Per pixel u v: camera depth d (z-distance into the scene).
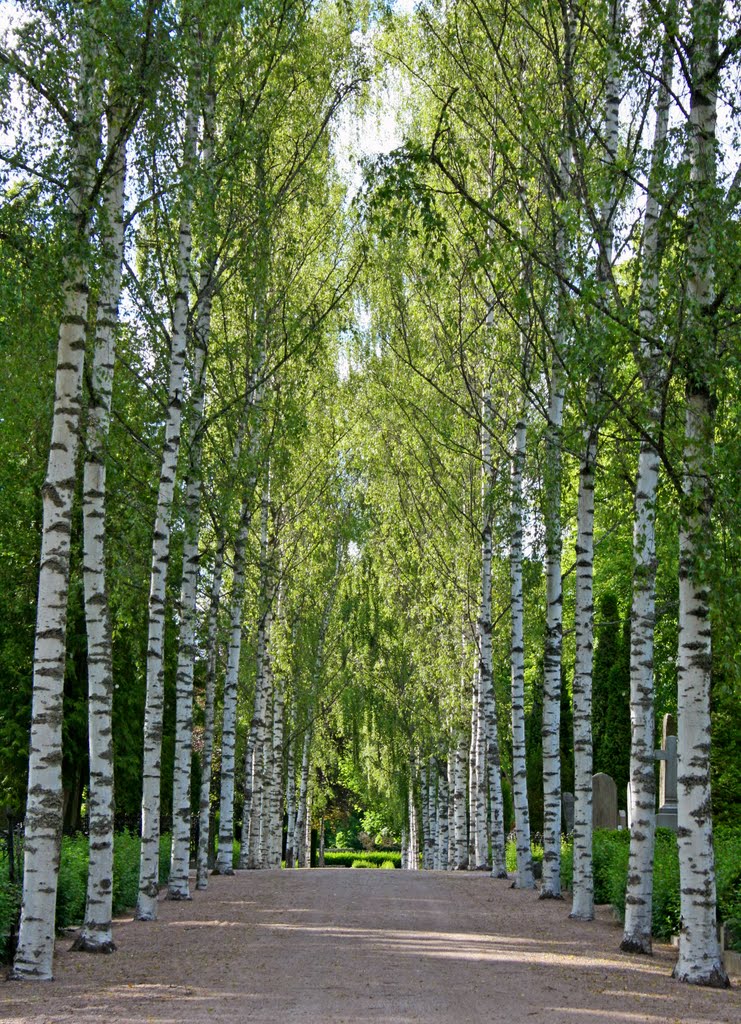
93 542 12.70
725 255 10.12
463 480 28.25
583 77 15.11
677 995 9.81
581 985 10.17
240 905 18.06
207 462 18.50
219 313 22.77
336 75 21.12
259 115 17.39
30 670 25.58
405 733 38.62
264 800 34.50
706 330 10.28
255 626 33.22
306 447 30.70
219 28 13.13
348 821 74.56
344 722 40.12
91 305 14.65
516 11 15.40
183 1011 8.47
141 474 16.86
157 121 11.55
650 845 12.84
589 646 16.53
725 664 10.13
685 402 11.06
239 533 24.20
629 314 11.23
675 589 20.59
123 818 32.50
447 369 22.50
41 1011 8.55
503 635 30.20
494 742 26.53
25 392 12.48
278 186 21.05
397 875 27.66
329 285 25.66
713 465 10.19
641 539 13.00
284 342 20.70
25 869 10.43
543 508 17.98
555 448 16.25
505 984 10.06
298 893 20.53
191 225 15.09
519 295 12.88
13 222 10.37
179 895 18.98
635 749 13.02
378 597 38.03
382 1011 8.47
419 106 24.08
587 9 14.32
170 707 30.31
